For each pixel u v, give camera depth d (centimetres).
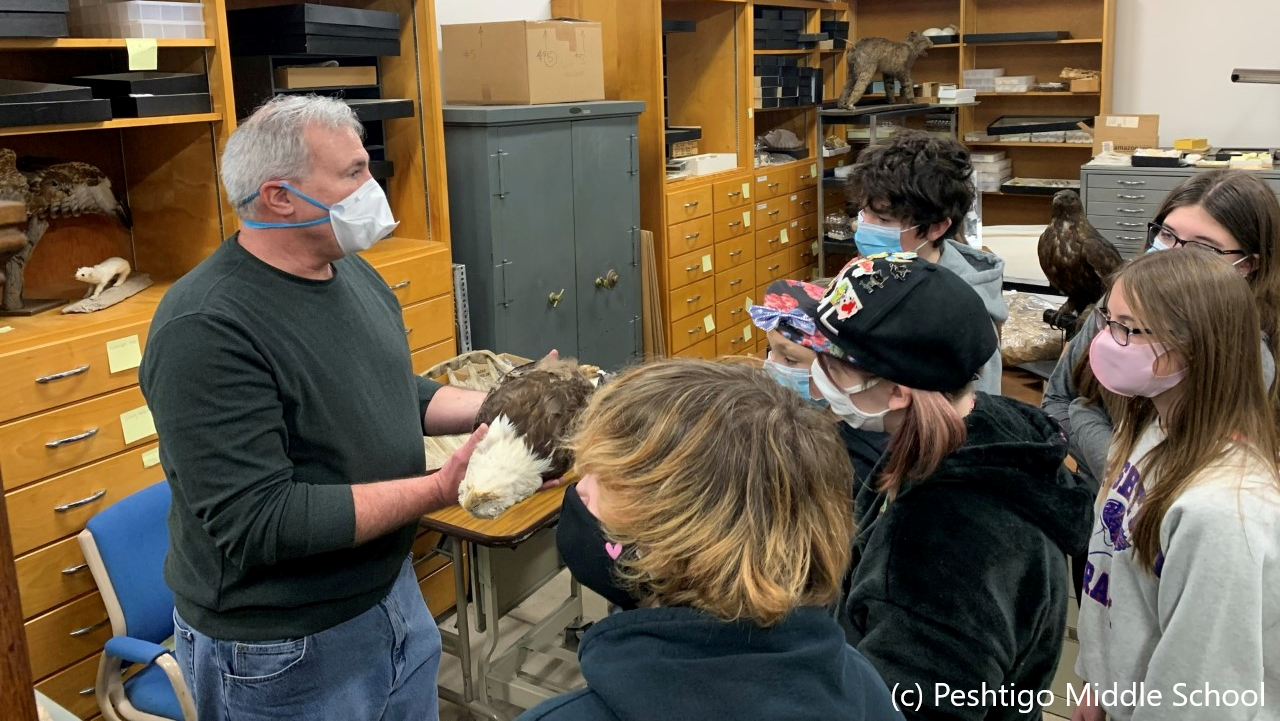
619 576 82
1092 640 148
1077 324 264
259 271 155
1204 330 125
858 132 618
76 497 224
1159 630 132
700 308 480
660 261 450
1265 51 583
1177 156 529
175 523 164
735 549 77
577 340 391
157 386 146
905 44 569
